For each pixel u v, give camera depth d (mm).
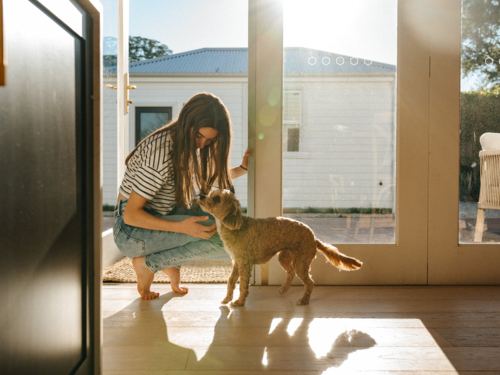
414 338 1504
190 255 1932
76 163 957
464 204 2258
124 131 3146
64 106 883
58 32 848
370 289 2182
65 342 902
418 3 2191
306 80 2273
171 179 1858
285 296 2047
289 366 1278
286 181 2311
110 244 2752
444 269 2248
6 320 652
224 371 1245
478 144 2244
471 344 1452
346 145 2293
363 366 1281
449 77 2203
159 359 1320
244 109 7504
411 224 2238
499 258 2236
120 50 3059
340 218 2312
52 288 829
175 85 7531
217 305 1884
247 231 1813
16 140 682
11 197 667
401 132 2223
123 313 1764
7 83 650
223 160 1861
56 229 848
